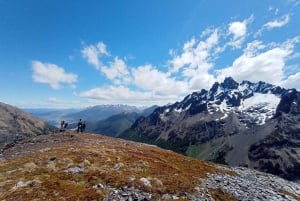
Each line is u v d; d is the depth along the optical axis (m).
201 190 36.53
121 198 30.03
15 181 32.09
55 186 30.62
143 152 54.34
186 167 49.19
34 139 67.69
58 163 38.59
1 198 27.72
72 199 28.11
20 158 44.12
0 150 63.56
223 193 37.91
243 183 46.00
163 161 49.25
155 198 31.50
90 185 32.19
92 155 43.38
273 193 43.94
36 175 34.12
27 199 27.45
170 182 36.16
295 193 51.00
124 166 39.69
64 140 63.94
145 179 34.94
